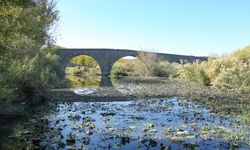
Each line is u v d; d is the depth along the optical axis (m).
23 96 16.11
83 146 8.77
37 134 10.16
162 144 8.86
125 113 14.74
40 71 19.95
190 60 65.94
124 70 67.69
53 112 15.01
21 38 17.69
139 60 59.75
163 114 14.34
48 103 18.30
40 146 8.75
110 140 9.47
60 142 9.09
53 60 33.12
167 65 57.38
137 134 10.25
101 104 18.27
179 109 15.91
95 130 10.80
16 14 11.54
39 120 12.76
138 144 8.95
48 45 30.09
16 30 12.16
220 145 8.82
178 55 65.81
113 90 27.80
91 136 9.95
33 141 9.32
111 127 11.26
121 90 27.73
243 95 21.78
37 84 17.72
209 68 32.00
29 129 10.98
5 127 11.38
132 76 61.16
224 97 20.75
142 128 11.16
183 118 13.22
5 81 13.02
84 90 27.73
